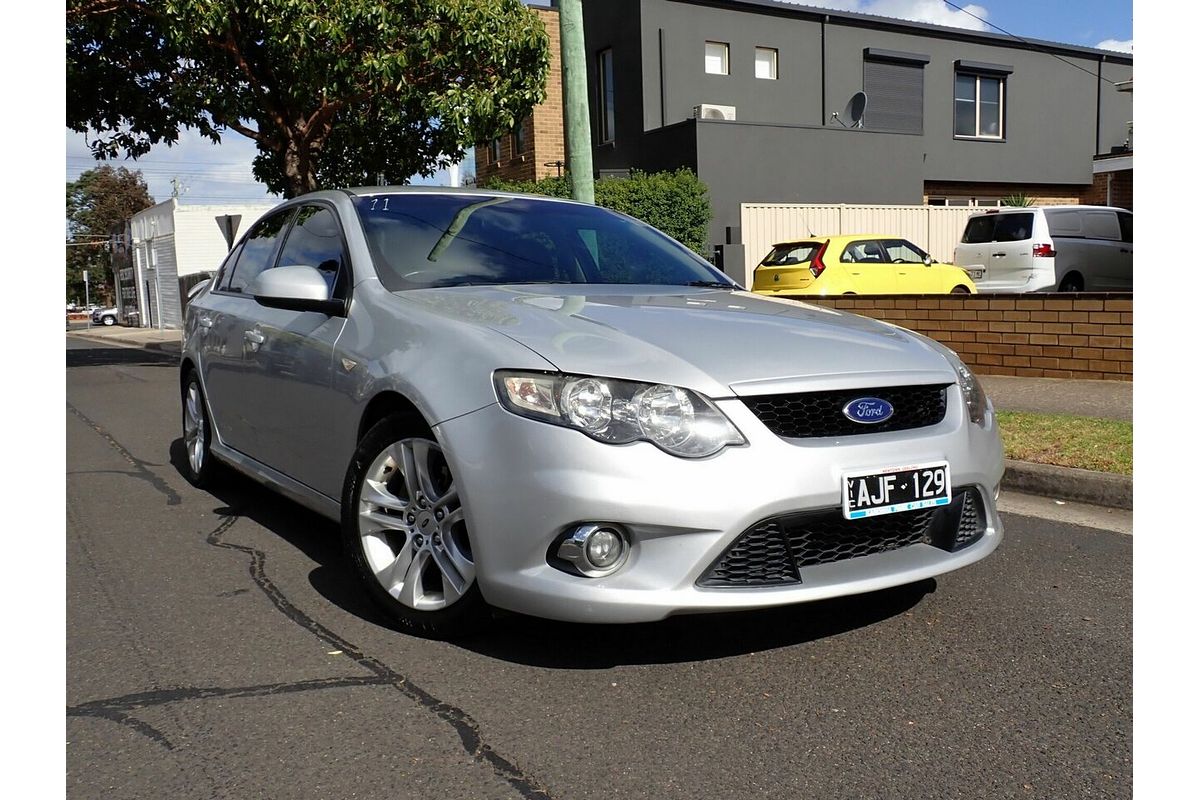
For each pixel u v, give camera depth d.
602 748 2.42
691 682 2.80
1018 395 7.92
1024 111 25.86
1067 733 2.51
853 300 10.41
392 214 4.04
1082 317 8.60
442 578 3.04
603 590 2.63
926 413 3.07
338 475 3.60
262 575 3.85
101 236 67.31
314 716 2.60
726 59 21.81
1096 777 2.29
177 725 2.55
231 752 2.40
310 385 3.74
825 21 22.89
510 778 2.28
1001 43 25.22
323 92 11.55
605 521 2.62
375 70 11.07
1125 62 27.28
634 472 2.61
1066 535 4.39
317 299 3.60
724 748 2.42
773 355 2.91
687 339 2.94
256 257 4.91
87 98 13.26
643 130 20.73
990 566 3.92
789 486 2.70
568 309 3.21
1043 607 3.43
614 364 2.75
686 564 2.63
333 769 2.32
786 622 3.28
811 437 2.81
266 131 13.54
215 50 12.48
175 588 3.69
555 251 4.12
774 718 2.58
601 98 22.05
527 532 2.69
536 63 12.20
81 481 5.74
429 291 3.55
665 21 20.81
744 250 17.78
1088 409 7.10
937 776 2.29
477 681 2.81
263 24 10.90
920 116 24.44
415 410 3.08
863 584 2.82
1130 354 8.33
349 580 3.77
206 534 4.48
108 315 51.38
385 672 2.88
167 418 8.74
